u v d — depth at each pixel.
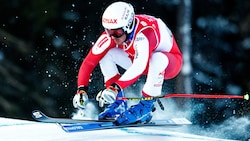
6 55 43.22
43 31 43.66
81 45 43.25
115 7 16.72
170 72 17.78
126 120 17.27
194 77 43.81
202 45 44.81
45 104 42.47
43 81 42.84
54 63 43.09
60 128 17.83
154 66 17.12
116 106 17.88
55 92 42.53
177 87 40.78
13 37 43.62
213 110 35.09
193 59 44.22
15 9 44.09
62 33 43.62
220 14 45.06
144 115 17.45
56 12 43.62
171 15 44.53
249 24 44.41
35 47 43.59
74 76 42.53
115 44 17.52
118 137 16.92
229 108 35.69
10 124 18.39
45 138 16.42
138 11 43.62
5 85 42.53
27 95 42.59
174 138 17.27
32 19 43.91
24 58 43.28
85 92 17.48
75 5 43.62
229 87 44.16
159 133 18.02
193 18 44.94
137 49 16.83
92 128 16.80
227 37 44.94
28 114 42.56
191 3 44.59
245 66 44.44
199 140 17.41
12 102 42.53
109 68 17.81
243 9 44.62
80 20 43.56
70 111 41.41
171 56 17.66
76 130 16.55
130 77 16.53
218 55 44.69
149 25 17.19
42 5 43.84
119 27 16.59
